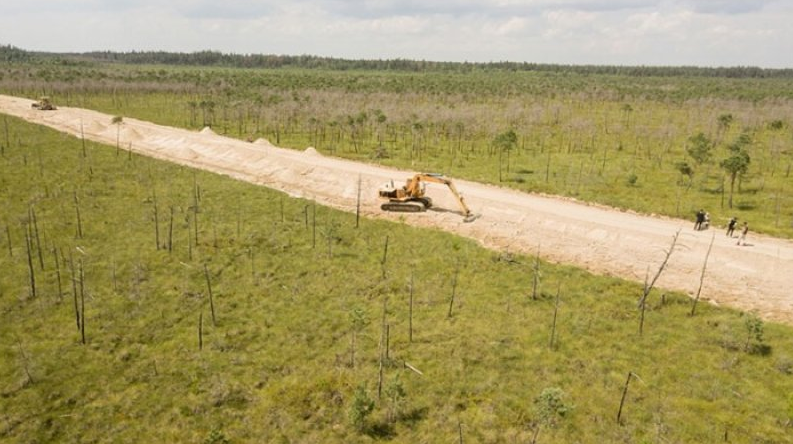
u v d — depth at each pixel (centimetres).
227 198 5638
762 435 2541
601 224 4806
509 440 2523
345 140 9000
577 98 14638
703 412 2706
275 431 2577
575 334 3359
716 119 10494
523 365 3066
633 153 7938
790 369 3008
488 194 5784
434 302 3731
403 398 2761
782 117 10944
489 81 19988
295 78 19038
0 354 3019
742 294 3819
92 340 3188
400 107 11994
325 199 6000
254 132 9581
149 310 3522
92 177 6109
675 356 3148
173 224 4859
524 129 9838
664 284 4009
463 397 2822
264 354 3153
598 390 2858
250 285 3903
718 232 4719
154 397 2780
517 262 4328
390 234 4853
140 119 10588
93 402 2730
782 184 6222
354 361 3084
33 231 4556
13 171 6116
